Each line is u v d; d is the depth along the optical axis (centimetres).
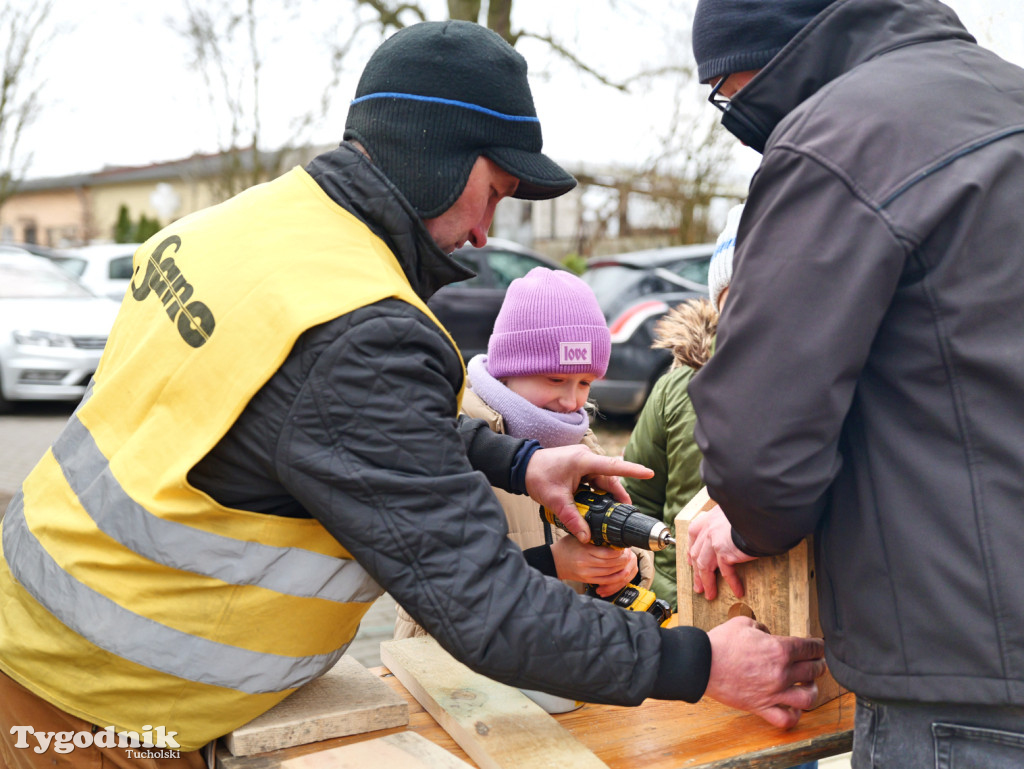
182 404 122
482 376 187
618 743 138
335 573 128
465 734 135
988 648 106
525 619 117
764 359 112
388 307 117
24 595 133
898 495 112
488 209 139
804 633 144
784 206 113
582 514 156
